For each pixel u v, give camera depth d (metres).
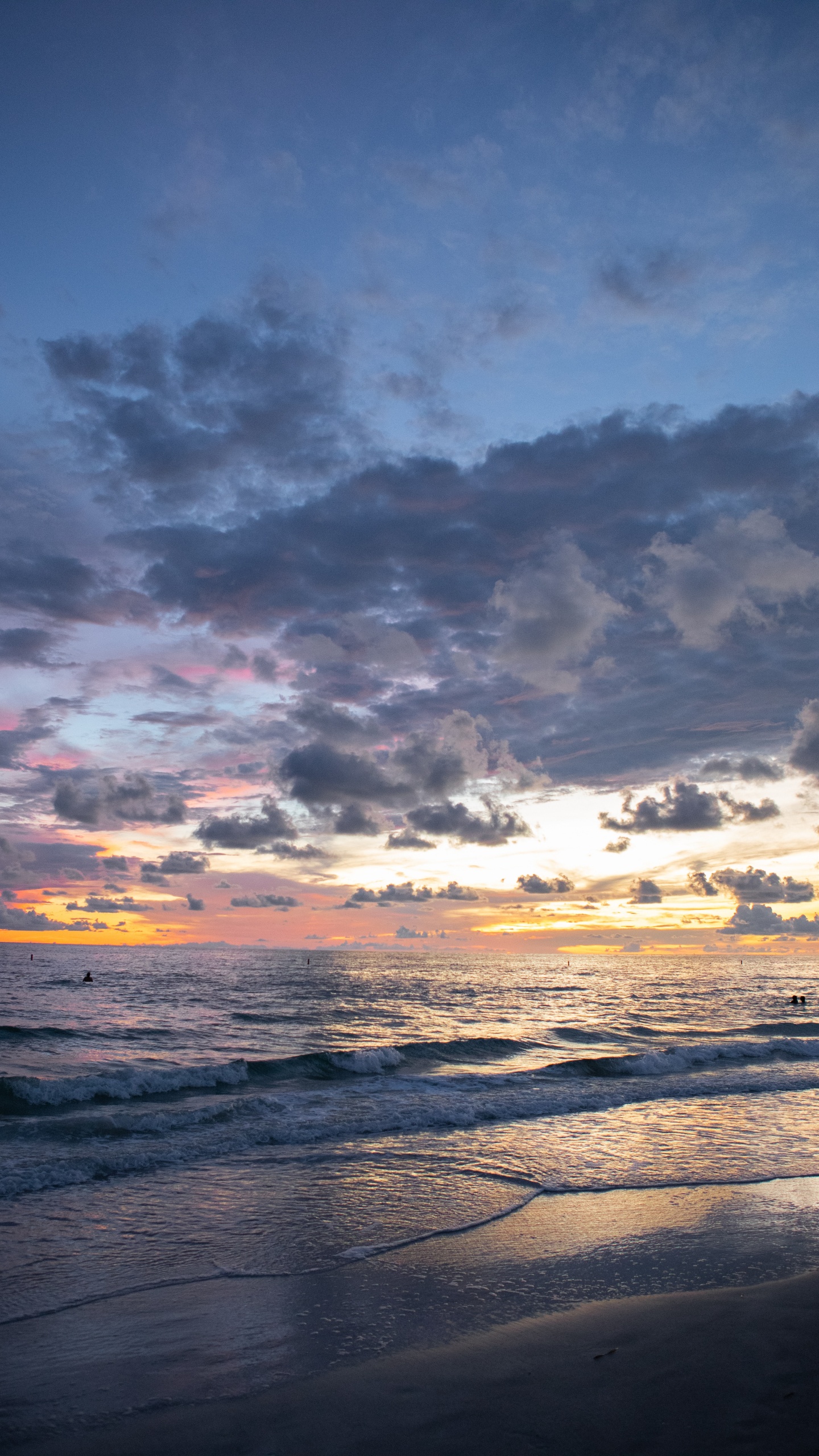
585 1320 5.94
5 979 65.00
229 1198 9.03
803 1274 7.00
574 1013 42.72
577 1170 10.55
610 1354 5.34
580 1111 14.79
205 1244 7.55
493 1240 7.81
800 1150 12.05
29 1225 7.95
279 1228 8.03
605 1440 4.21
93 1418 4.46
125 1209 8.55
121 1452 4.11
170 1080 16.78
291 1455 4.09
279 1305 6.19
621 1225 8.37
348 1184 9.68
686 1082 18.38
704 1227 8.30
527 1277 6.86
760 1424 4.41
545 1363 5.20
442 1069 20.81
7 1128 12.13
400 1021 35.00
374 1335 5.66
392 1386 4.87
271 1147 11.44
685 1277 6.90
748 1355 5.32
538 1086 17.48
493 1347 5.46
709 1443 4.19
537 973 113.38
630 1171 10.58
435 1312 6.09
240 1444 4.20
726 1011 47.56
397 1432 4.32
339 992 55.47
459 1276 6.85
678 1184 10.02
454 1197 9.24
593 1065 20.27
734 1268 7.16
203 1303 6.21
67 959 118.44
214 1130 12.40
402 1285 6.64
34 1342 5.46
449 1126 13.20
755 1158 11.48
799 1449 4.14
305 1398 4.71
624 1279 6.83
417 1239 7.80
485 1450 4.11
